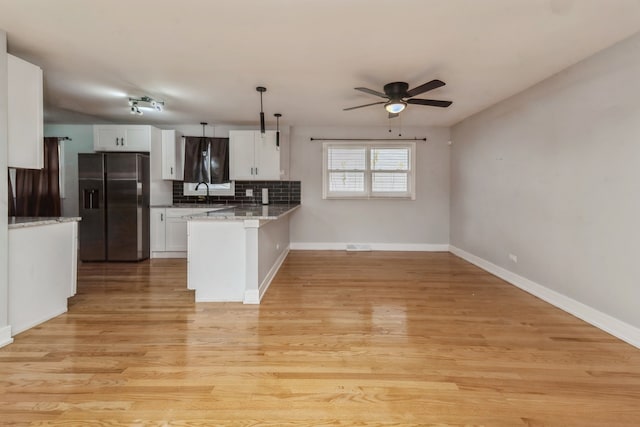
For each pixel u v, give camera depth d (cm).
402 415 159
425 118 523
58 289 284
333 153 607
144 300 328
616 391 178
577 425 153
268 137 557
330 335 247
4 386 178
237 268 326
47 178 509
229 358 212
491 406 166
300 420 155
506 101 405
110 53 280
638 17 216
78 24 230
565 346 230
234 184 597
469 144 514
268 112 485
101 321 272
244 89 376
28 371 193
